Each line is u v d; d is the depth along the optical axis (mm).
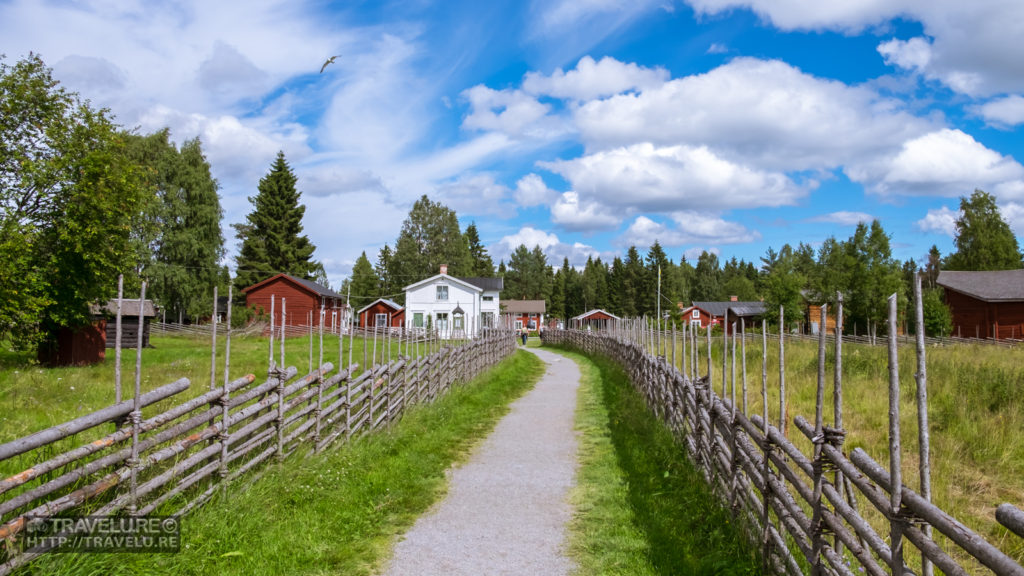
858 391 11078
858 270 34062
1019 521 2113
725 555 4797
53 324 20109
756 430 5117
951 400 9898
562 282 106000
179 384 5051
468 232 101750
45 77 19578
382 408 9781
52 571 3680
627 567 4805
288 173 65375
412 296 49531
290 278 47281
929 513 2609
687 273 120312
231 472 5707
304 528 5270
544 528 5754
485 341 20062
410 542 5391
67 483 4000
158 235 44469
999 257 53688
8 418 8398
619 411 11852
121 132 22156
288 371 6828
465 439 9867
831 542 3996
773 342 25734
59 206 19703
